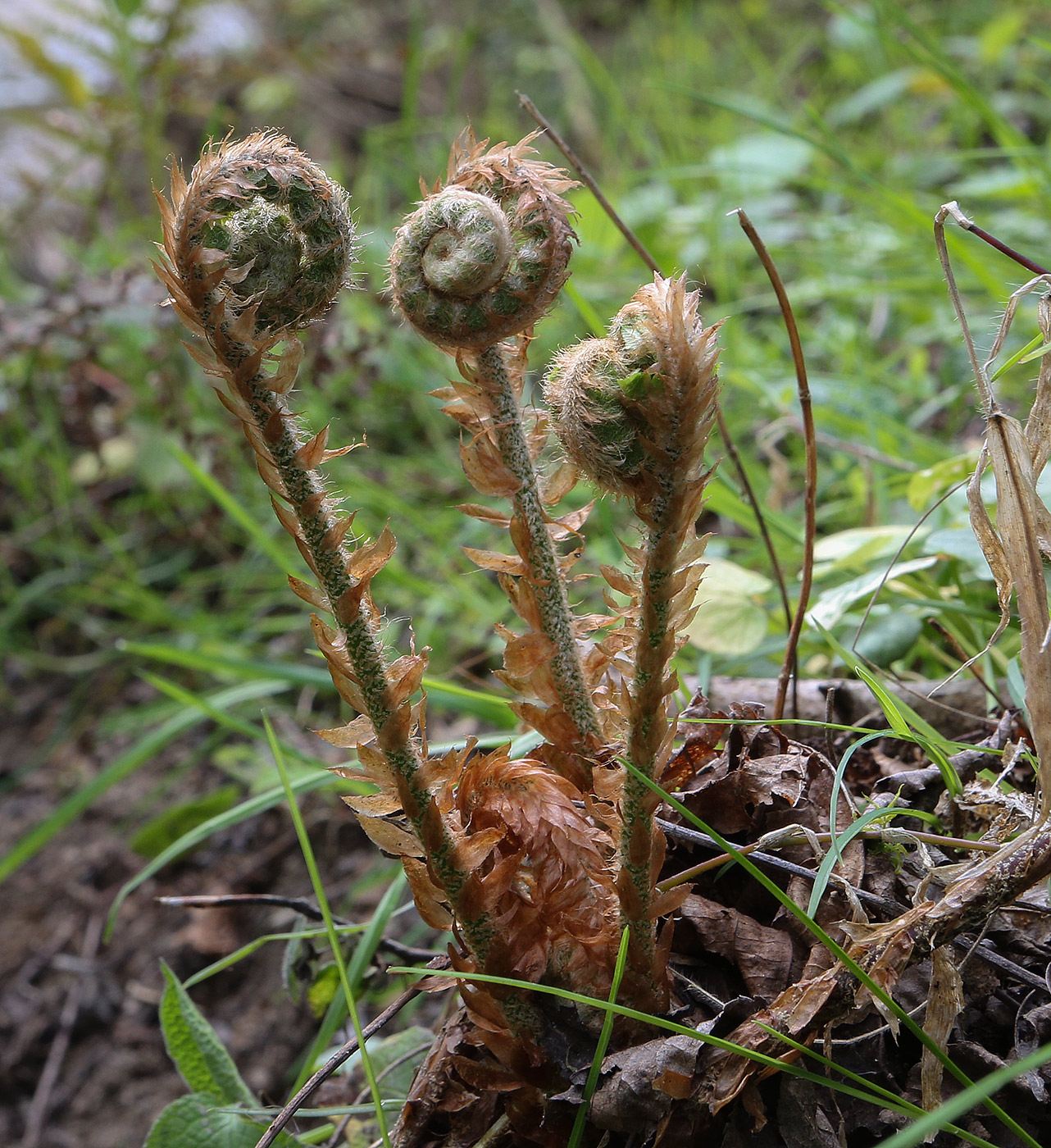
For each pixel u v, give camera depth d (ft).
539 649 0.70
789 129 1.56
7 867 1.33
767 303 1.85
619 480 0.56
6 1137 1.54
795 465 1.68
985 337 1.67
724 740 0.92
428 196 0.62
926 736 0.87
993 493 1.05
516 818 0.66
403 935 1.36
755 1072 0.68
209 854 1.70
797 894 0.77
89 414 2.17
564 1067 0.69
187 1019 0.92
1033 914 0.79
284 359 0.59
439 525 1.84
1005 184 1.87
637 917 0.65
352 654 0.61
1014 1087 0.71
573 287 1.15
